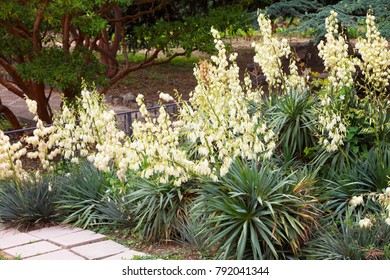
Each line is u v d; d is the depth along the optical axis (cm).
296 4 1430
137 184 759
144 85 2005
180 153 678
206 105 721
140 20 1903
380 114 784
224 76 780
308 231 651
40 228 807
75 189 820
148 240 733
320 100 812
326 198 684
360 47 809
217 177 649
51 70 1213
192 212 691
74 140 825
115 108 1722
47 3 1220
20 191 813
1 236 778
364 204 700
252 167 662
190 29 1422
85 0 1188
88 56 1330
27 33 1344
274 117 795
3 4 1191
